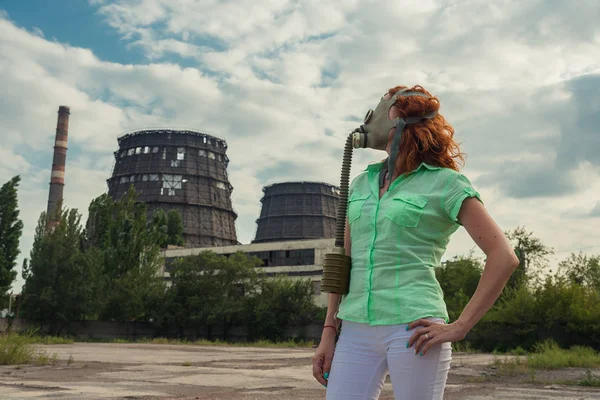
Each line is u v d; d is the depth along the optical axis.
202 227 114.31
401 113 2.38
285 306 55.53
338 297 2.48
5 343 18.03
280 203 137.75
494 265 2.10
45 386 10.54
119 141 126.31
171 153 118.25
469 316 2.08
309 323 54.81
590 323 36.34
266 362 21.05
